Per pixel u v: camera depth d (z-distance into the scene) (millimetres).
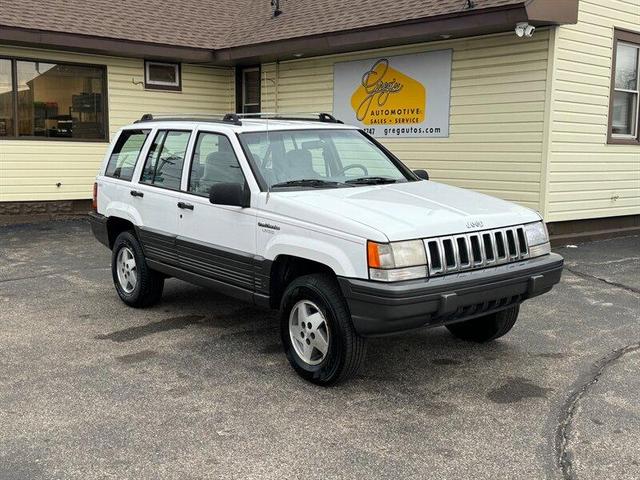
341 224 4453
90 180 13305
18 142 12391
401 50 11477
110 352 5453
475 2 9602
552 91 9586
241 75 14766
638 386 4762
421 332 6043
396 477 3512
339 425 4129
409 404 4453
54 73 12734
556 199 10039
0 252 9672
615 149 10875
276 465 3631
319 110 13109
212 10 15312
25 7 12234
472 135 10641
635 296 7309
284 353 5426
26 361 5223
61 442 3875
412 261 4312
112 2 13852
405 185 5566
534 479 3494
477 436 3984
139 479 3473
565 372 5047
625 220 11547
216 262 5508
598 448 3830
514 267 4766
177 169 6074
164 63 14039
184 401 4477
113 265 7004
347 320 4512
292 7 13953
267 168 5320
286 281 5094
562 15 9180
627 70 10945
